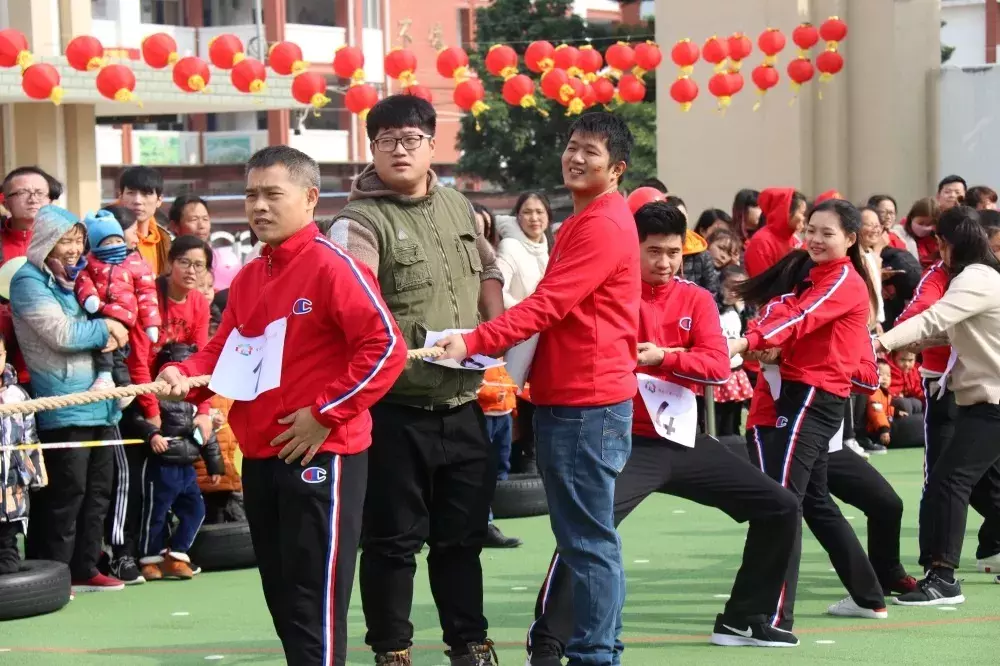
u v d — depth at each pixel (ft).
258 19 110.32
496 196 101.81
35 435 24.14
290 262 15.61
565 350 17.12
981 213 28.07
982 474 23.80
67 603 24.63
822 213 21.84
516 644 21.27
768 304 22.40
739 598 20.90
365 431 15.92
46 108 59.52
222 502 29.04
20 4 56.90
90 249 25.21
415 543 18.06
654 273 19.85
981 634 21.57
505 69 43.91
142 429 26.07
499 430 32.32
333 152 121.39
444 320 18.10
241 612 24.06
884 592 23.94
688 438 19.35
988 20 138.92
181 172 113.60
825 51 50.70
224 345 16.17
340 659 15.49
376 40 124.06
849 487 23.43
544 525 32.17
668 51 58.75
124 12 110.63
